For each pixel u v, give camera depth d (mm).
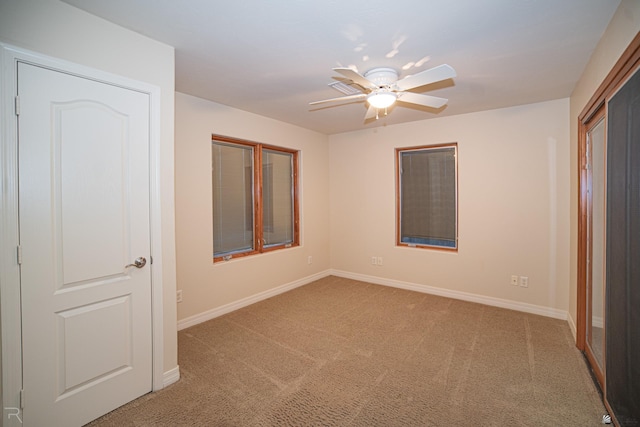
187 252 3123
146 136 1987
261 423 1771
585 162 2568
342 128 4594
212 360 2457
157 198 2045
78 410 1728
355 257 4848
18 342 1524
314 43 2076
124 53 1872
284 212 4445
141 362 1999
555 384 2121
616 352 1700
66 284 1677
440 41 2049
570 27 1878
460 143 3850
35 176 1559
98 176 1782
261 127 3881
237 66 2436
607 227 1839
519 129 3477
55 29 1600
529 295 3465
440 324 3135
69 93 1659
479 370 2297
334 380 2186
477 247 3779
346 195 4891
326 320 3254
